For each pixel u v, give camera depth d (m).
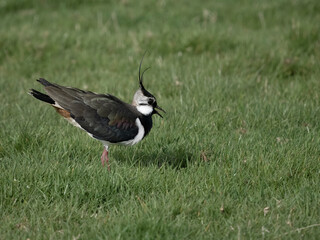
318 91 14.57
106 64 17.94
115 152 11.65
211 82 14.99
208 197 9.54
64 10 23.45
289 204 9.20
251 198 9.45
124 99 14.52
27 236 8.31
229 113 13.27
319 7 22.64
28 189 9.57
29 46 19.19
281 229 8.39
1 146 11.36
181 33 19.20
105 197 9.57
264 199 9.60
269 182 10.07
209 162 10.93
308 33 18.31
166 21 21.75
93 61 18.31
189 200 9.40
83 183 9.74
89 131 10.37
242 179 10.07
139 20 22.17
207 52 18.14
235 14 22.52
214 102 14.01
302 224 8.60
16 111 13.83
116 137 10.47
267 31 20.34
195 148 11.56
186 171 10.73
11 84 16.28
